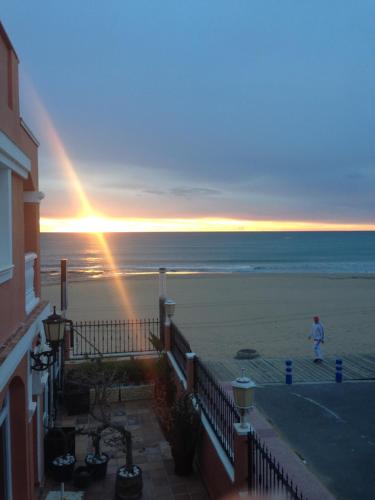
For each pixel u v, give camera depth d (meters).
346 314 26.91
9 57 5.24
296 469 6.85
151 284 41.69
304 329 22.50
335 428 9.16
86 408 10.81
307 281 45.38
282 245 141.38
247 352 16.64
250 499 5.49
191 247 132.00
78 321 24.20
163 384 10.76
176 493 7.50
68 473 7.85
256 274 54.72
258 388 11.80
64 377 11.40
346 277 50.28
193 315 26.52
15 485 6.01
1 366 4.30
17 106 5.63
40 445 7.78
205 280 46.03
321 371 14.18
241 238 197.88
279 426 9.27
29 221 7.80
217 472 6.92
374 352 17.23
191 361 9.12
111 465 8.45
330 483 7.10
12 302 5.37
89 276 51.47
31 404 6.66
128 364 11.94
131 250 117.38
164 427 9.26
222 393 7.05
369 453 8.07
